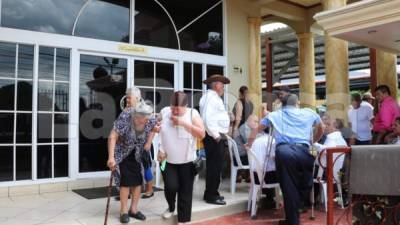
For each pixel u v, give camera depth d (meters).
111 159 3.97
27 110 5.64
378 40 5.77
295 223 4.29
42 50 5.77
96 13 6.34
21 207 4.70
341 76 6.52
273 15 10.49
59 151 5.87
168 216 4.31
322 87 14.27
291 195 4.28
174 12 7.35
